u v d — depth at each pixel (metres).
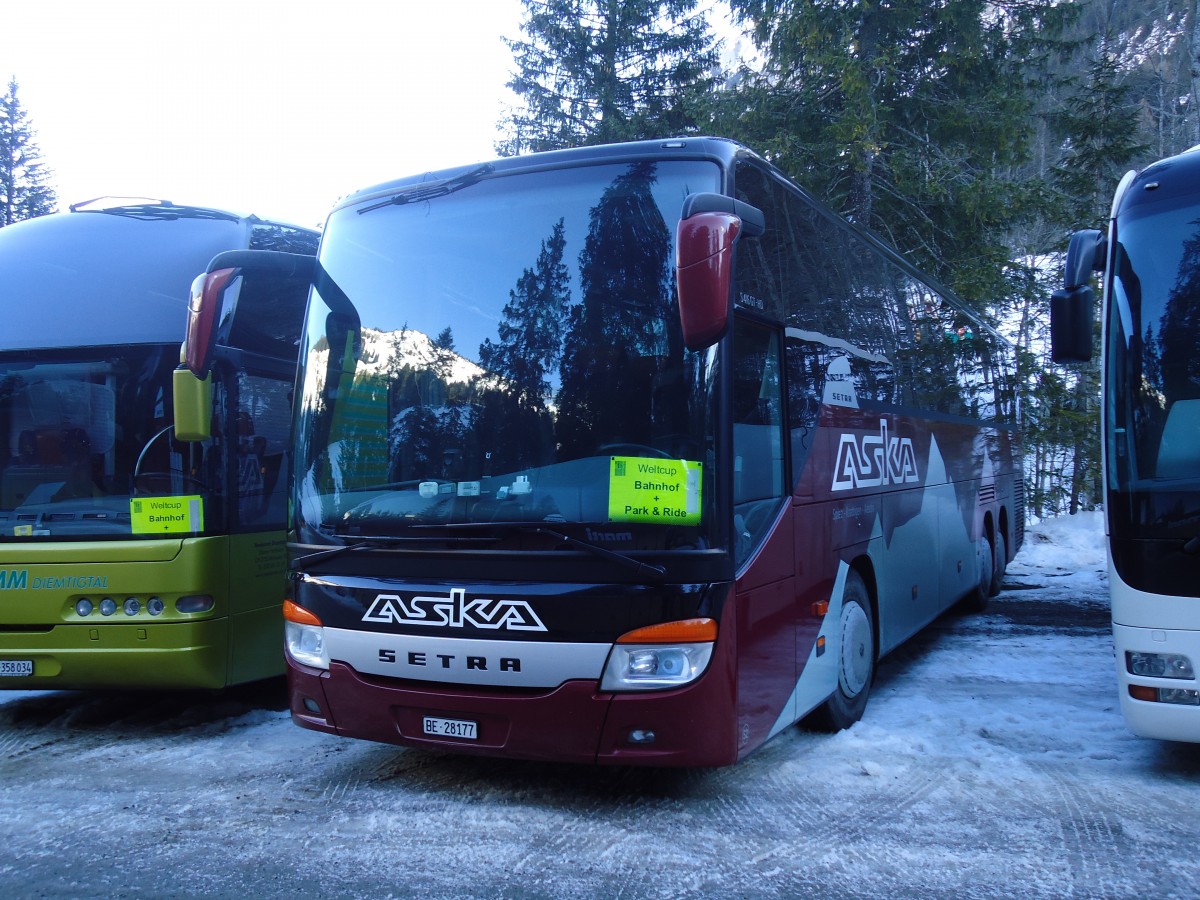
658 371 4.14
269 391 6.44
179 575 5.72
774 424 4.77
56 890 3.71
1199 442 4.38
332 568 4.54
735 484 4.26
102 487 5.85
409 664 4.30
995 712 5.91
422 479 4.41
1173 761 4.95
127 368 5.94
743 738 4.17
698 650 3.99
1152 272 4.66
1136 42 27.91
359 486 4.55
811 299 5.46
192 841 4.17
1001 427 11.00
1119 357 4.66
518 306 4.47
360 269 4.89
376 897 3.60
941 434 8.04
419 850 4.02
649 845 4.03
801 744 5.29
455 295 4.62
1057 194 15.96
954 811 4.34
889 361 6.89
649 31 25.95
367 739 4.48
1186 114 25.52
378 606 4.37
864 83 15.13
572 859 3.91
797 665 4.80
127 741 5.82
